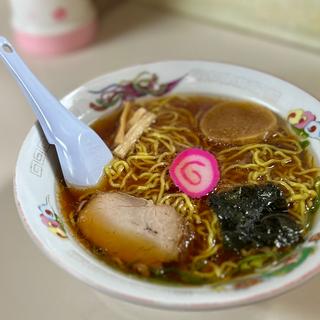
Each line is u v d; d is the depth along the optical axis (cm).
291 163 27
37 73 37
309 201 25
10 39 41
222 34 40
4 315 23
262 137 28
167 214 25
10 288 24
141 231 24
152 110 31
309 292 23
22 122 33
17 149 31
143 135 30
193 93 31
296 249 22
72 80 36
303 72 35
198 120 30
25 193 24
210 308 19
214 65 31
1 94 36
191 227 25
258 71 30
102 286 20
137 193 27
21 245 26
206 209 25
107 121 30
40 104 26
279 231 23
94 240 24
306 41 38
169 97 31
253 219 24
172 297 19
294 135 28
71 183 26
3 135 32
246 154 28
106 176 27
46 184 25
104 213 25
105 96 30
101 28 41
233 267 22
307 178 26
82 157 27
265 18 38
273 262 22
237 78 30
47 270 25
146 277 22
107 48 39
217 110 30
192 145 29
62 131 26
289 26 38
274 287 19
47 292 24
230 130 29
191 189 26
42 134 27
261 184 26
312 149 27
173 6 42
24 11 37
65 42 38
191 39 40
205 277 22
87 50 39
